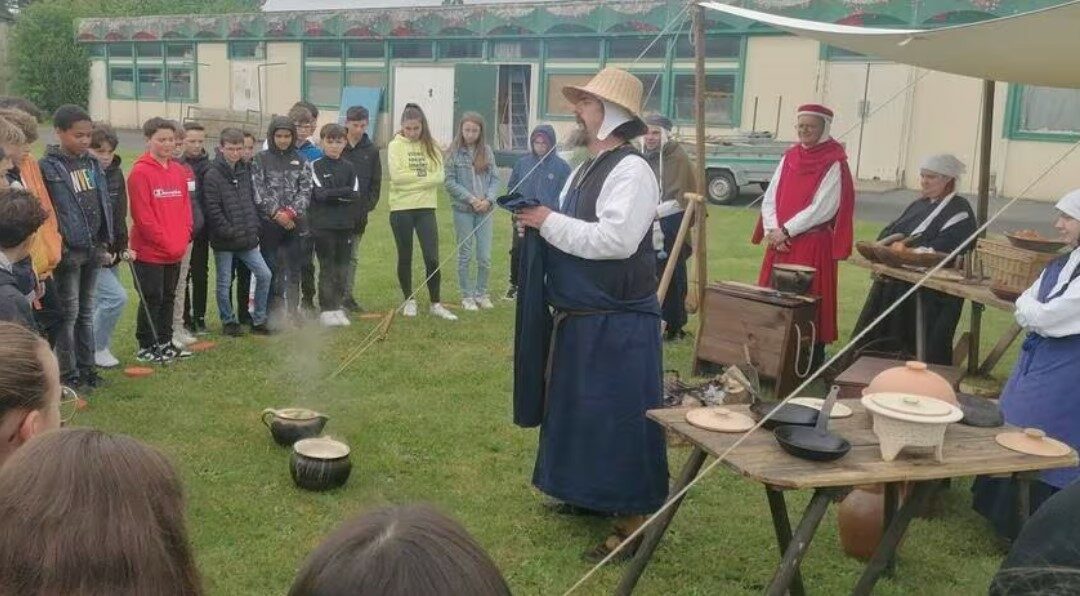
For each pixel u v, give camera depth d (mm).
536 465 3486
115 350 5695
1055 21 3256
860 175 16719
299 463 3723
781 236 5609
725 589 3146
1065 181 14969
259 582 3043
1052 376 3385
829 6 16109
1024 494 2760
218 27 25188
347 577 974
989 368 5754
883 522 3254
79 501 1084
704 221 5578
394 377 5348
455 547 1014
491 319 6871
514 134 20141
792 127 17062
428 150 6723
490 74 20000
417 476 3963
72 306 4609
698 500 3887
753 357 5352
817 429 2527
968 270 5062
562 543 3414
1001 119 15406
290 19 23516
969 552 3500
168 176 5258
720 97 17688
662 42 18125
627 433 3240
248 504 3586
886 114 16297
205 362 5496
